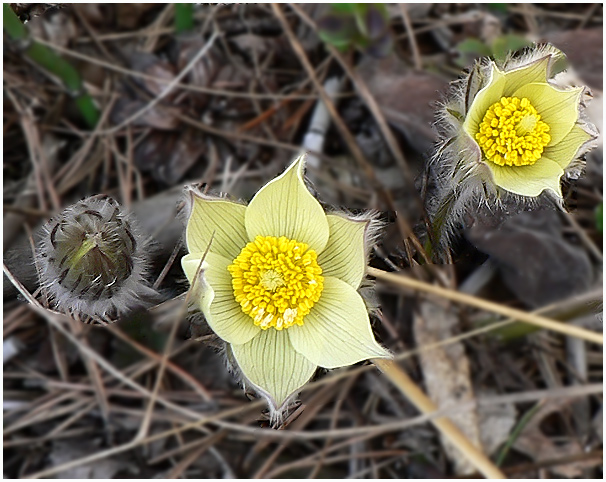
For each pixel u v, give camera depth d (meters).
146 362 0.20
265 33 0.22
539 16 0.22
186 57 0.22
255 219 0.14
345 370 0.20
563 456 0.19
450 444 0.19
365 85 0.21
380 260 0.18
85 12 0.21
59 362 0.20
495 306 0.18
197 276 0.12
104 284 0.14
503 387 0.20
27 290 0.16
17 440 0.19
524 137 0.14
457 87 0.15
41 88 0.21
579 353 0.20
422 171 0.18
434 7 0.22
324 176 0.21
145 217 0.20
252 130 0.22
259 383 0.13
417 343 0.20
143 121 0.21
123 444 0.19
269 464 0.19
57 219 0.14
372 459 0.19
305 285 0.14
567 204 0.18
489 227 0.19
